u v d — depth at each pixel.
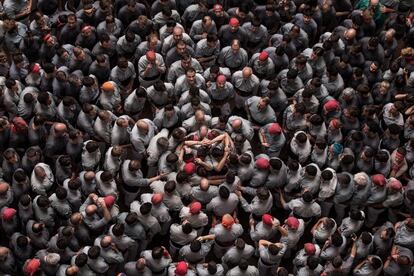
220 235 11.91
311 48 14.63
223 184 12.30
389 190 12.54
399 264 12.05
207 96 13.32
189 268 11.78
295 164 12.42
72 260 11.48
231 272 11.58
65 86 13.05
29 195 12.14
